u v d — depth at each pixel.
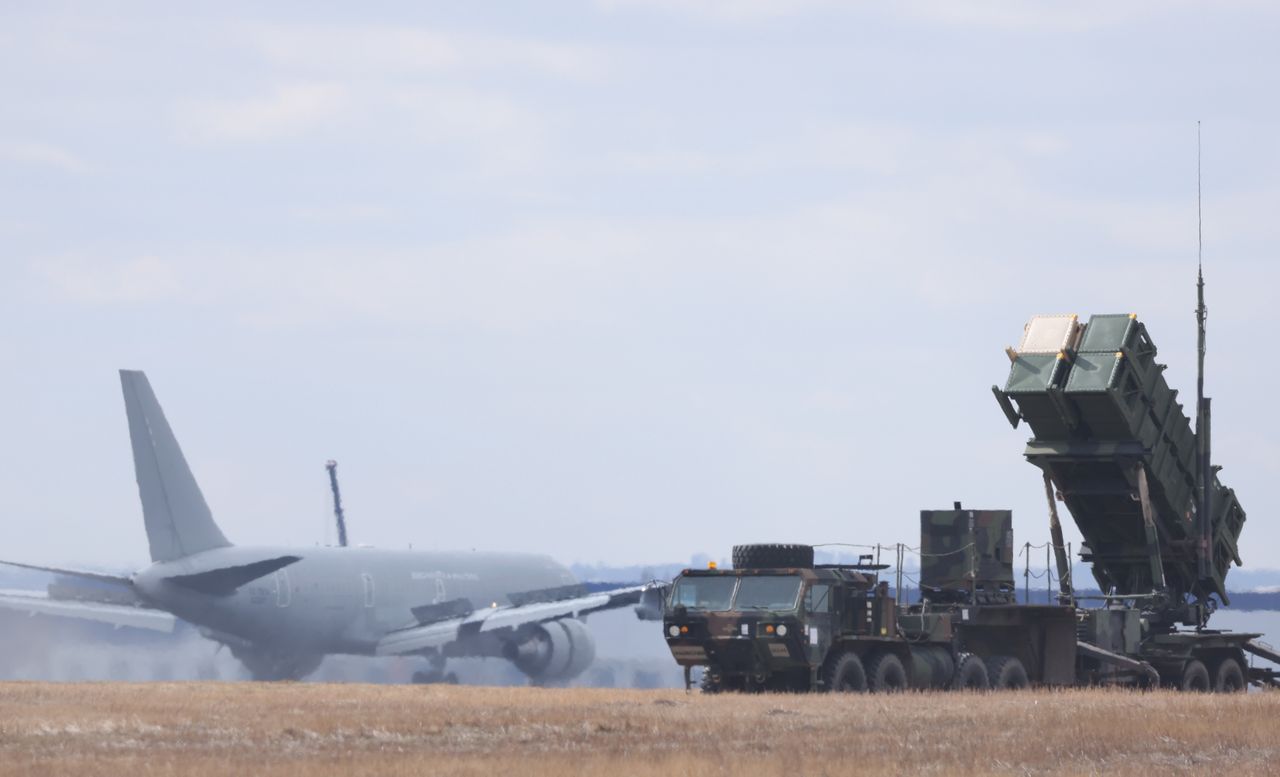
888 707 115.12
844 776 73.25
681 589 145.50
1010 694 137.88
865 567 152.88
